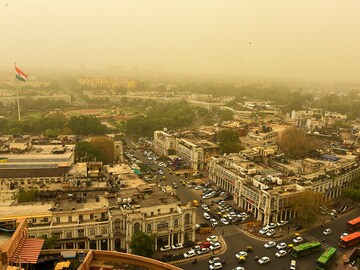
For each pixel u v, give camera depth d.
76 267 76.62
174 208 163.38
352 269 143.75
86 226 147.62
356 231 182.25
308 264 150.75
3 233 77.38
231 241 169.75
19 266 63.00
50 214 146.50
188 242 163.88
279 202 186.75
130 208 156.50
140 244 141.12
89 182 184.75
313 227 186.12
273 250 162.38
